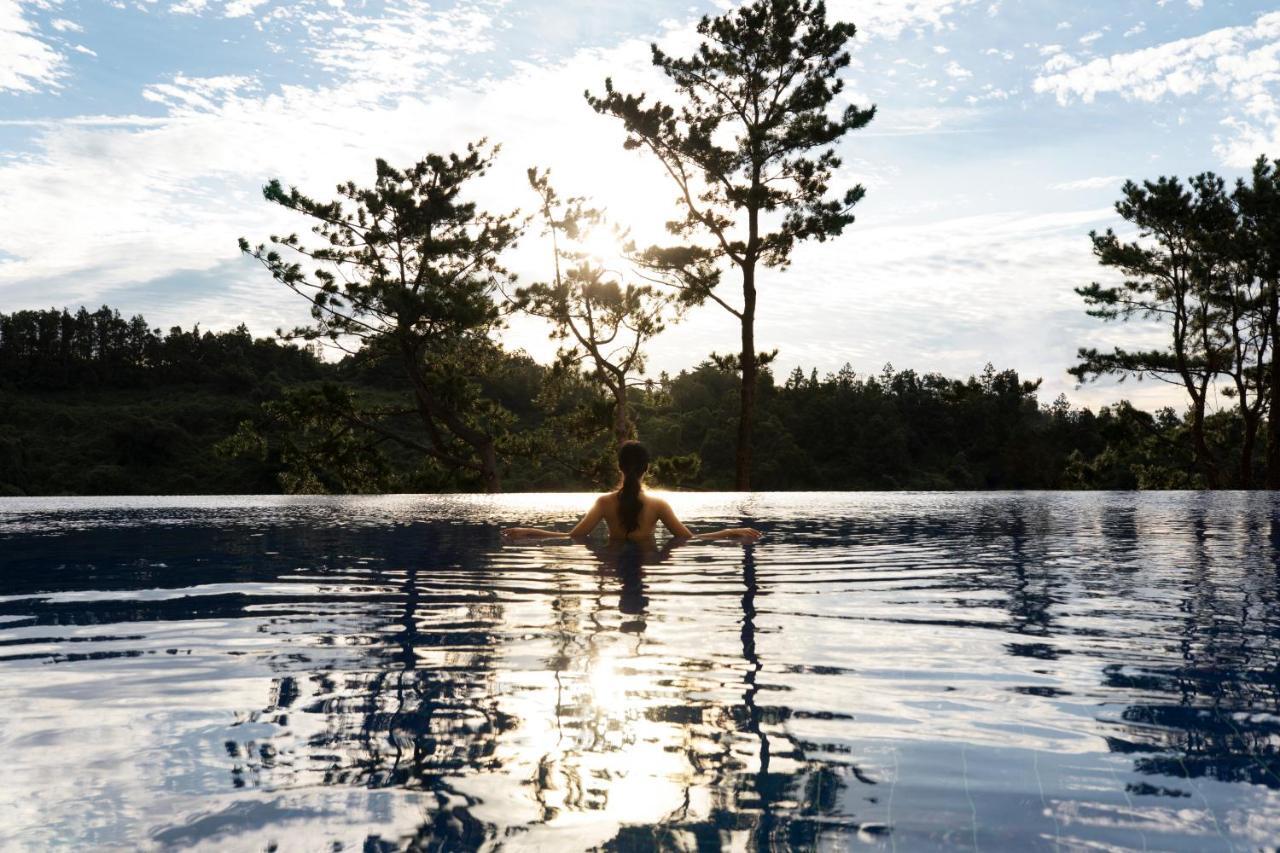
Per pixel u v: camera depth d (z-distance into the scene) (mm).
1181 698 1880
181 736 1615
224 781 1380
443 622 2822
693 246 23578
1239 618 2912
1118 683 2014
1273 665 2197
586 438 29250
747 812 1252
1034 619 2869
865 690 1944
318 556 5027
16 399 82438
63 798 1308
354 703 1839
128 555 5168
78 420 78000
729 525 7848
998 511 10453
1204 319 28391
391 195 24688
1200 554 5137
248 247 24125
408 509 11258
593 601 3264
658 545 5719
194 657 2305
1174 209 27109
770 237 22594
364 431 29828
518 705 1817
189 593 3545
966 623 2799
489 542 5980
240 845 1145
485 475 27406
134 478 68000
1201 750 1529
